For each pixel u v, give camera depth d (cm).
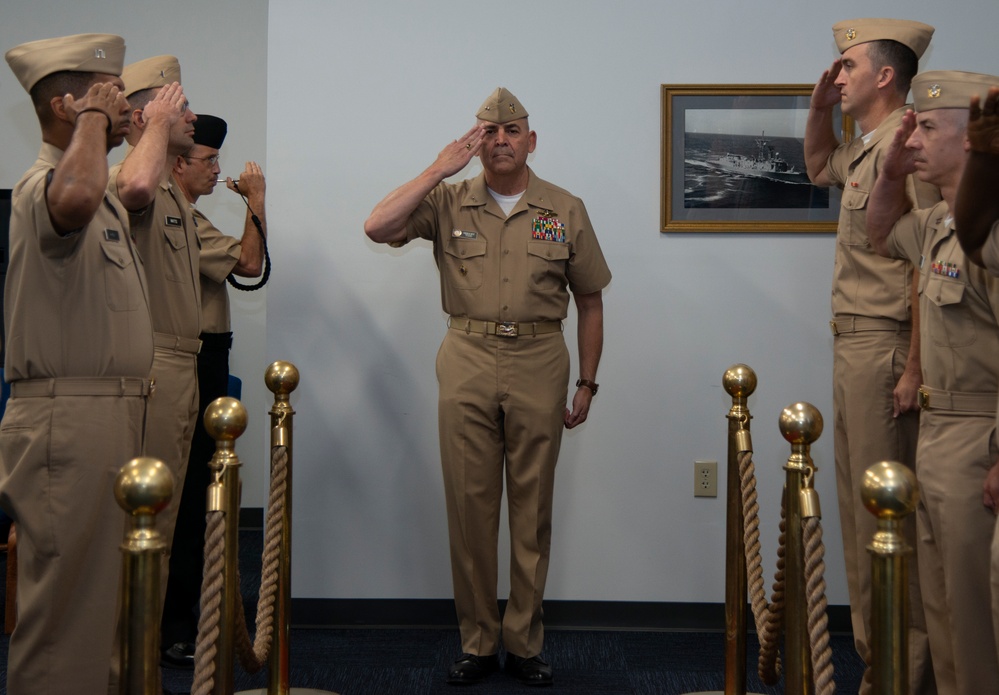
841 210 265
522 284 282
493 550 290
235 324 489
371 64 337
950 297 204
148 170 222
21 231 197
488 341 282
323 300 339
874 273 254
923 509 219
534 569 284
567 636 331
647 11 334
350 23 337
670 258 337
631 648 318
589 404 301
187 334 265
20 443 196
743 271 336
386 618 340
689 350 337
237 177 488
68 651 197
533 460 284
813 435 197
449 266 287
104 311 201
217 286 312
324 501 339
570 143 336
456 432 285
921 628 246
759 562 227
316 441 339
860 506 255
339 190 338
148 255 254
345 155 338
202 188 310
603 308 337
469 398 282
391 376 340
